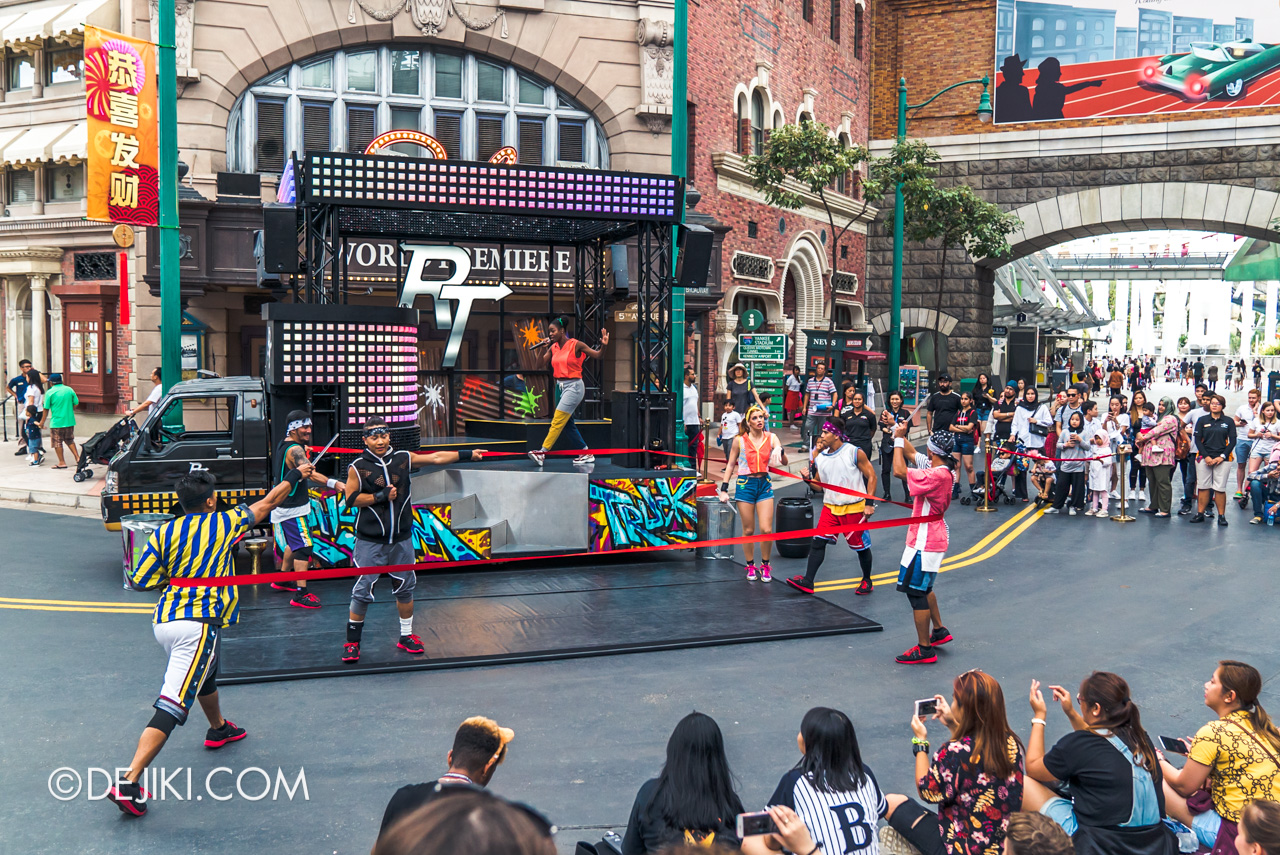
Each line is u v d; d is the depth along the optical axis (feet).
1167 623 30.68
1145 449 51.13
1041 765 14.98
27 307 71.67
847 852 12.03
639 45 72.18
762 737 21.07
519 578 35.50
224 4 62.44
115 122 44.11
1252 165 92.89
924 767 14.93
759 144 89.10
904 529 46.96
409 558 26.22
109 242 65.16
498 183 37.40
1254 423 54.39
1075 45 98.99
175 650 18.34
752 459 35.35
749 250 86.74
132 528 30.09
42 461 58.80
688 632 28.63
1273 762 14.37
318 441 35.32
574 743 20.65
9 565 35.24
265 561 36.35
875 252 109.60
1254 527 48.03
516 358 53.52
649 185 40.09
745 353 82.53
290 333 34.81
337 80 66.44
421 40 67.26
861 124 108.17
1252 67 92.63
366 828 16.85
